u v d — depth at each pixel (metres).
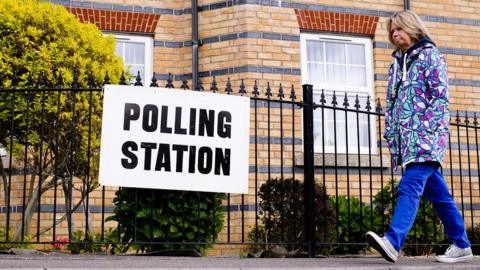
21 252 5.49
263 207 6.68
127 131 5.20
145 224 5.37
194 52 8.98
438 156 4.68
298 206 6.52
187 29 9.18
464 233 5.11
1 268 3.99
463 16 10.01
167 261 4.76
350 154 8.85
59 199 8.16
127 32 9.08
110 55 6.90
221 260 4.99
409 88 4.80
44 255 5.24
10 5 6.50
